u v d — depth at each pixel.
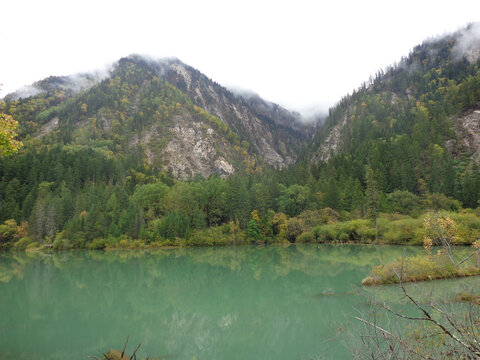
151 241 89.50
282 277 39.06
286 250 73.88
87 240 88.00
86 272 46.81
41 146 165.88
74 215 96.38
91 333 20.20
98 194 109.19
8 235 87.75
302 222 93.56
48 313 25.17
